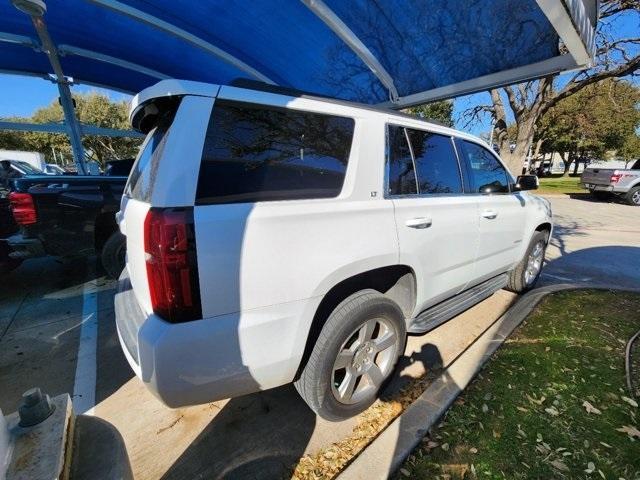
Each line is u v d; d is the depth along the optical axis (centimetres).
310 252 168
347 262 183
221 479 172
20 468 86
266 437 198
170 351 138
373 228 195
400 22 350
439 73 416
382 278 234
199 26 421
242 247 148
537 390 231
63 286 439
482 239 297
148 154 189
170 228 135
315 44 433
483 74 392
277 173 165
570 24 260
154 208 140
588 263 562
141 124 198
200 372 145
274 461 183
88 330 326
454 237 260
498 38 335
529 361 264
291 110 174
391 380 232
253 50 470
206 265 140
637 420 206
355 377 207
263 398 231
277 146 167
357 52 395
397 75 449
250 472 176
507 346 286
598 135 2383
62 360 278
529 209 376
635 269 533
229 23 411
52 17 451
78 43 536
